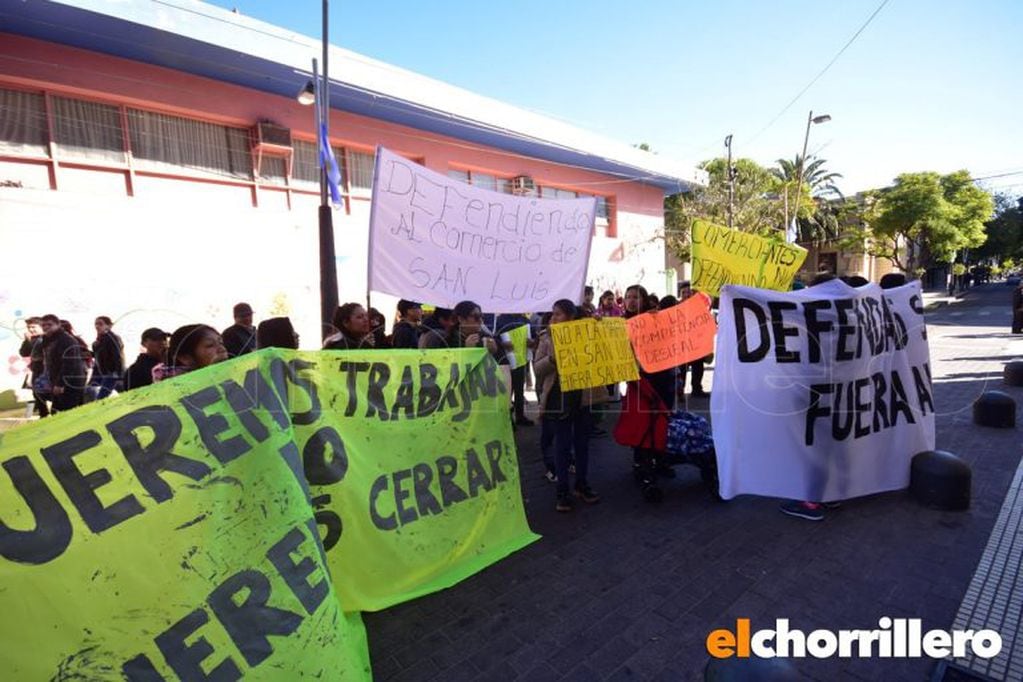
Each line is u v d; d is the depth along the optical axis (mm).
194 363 3016
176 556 1920
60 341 5492
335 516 2848
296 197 9586
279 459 2332
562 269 6012
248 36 7918
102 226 7488
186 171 8344
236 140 8930
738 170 23094
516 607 3049
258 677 1931
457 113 11008
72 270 7215
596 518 4215
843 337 4211
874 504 4262
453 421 3555
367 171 10703
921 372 4719
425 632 2838
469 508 3545
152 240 7941
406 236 4773
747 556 3537
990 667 2471
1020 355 10430
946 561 3371
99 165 7512
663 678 2480
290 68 8406
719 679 1891
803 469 4125
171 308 8094
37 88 7059
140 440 1986
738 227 20703
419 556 3188
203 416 2180
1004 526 3768
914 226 27219
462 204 5129
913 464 4348
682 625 2857
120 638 1725
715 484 4484
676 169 18328
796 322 4172
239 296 8859
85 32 6926
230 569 2018
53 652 1611
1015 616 2816
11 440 1734
